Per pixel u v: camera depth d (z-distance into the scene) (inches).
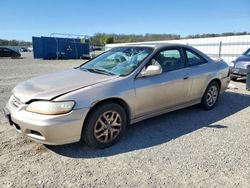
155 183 101.2
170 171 110.0
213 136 148.6
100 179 103.9
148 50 161.5
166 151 129.1
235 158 121.5
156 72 143.4
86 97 121.6
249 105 219.1
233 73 342.0
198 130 158.6
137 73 144.8
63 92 120.3
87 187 98.6
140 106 145.4
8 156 122.5
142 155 124.9
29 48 2546.8
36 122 113.0
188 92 176.1
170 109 167.5
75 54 1235.9
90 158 121.9
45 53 1149.1
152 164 116.0
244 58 344.5
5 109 133.5
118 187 98.6
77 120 118.7
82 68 169.6
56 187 98.4
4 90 288.0
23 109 119.3
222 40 565.3
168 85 158.1
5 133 149.8
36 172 109.0
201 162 117.6
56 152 127.3
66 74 153.3
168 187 98.6
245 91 281.7
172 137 147.3
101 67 161.6
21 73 495.2
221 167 113.3
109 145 134.4
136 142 140.6
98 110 126.4
